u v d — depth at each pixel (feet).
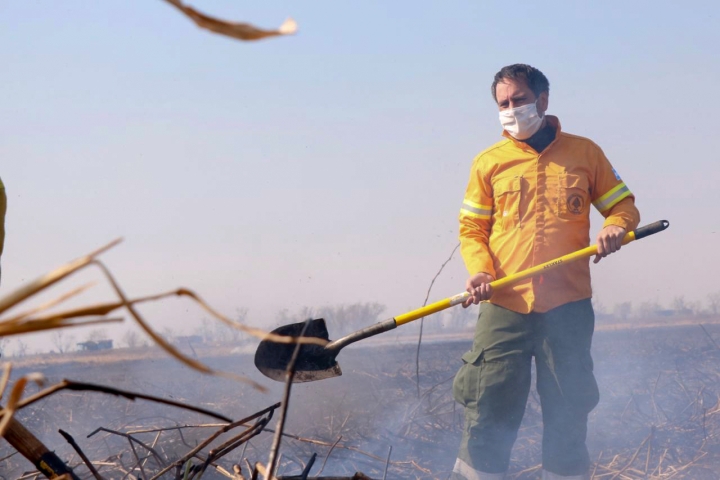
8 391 26.32
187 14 2.95
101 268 3.59
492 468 14.19
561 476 13.88
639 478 15.85
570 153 14.44
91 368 43.73
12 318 3.50
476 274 14.14
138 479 11.14
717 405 21.24
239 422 9.03
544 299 14.01
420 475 16.12
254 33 2.97
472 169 15.16
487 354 14.25
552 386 13.97
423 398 21.52
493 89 14.85
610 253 13.91
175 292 3.73
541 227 14.25
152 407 22.58
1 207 8.77
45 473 6.44
